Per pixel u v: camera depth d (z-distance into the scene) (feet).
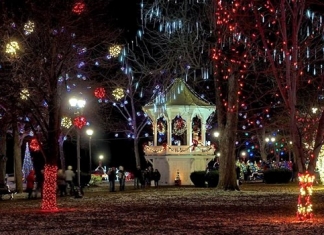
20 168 150.51
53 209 88.07
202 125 170.30
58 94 90.94
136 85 207.31
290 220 68.90
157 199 108.06
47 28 87.04
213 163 209.26
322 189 135.44
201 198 108.78
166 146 168.35
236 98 136.56
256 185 163.22
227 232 57.31
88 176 163.73
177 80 171.73
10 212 85.51
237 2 96.43
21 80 88.99
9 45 87.30
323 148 153.38
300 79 129.80
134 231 59.31
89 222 69.05
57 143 88.84
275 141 227.20
